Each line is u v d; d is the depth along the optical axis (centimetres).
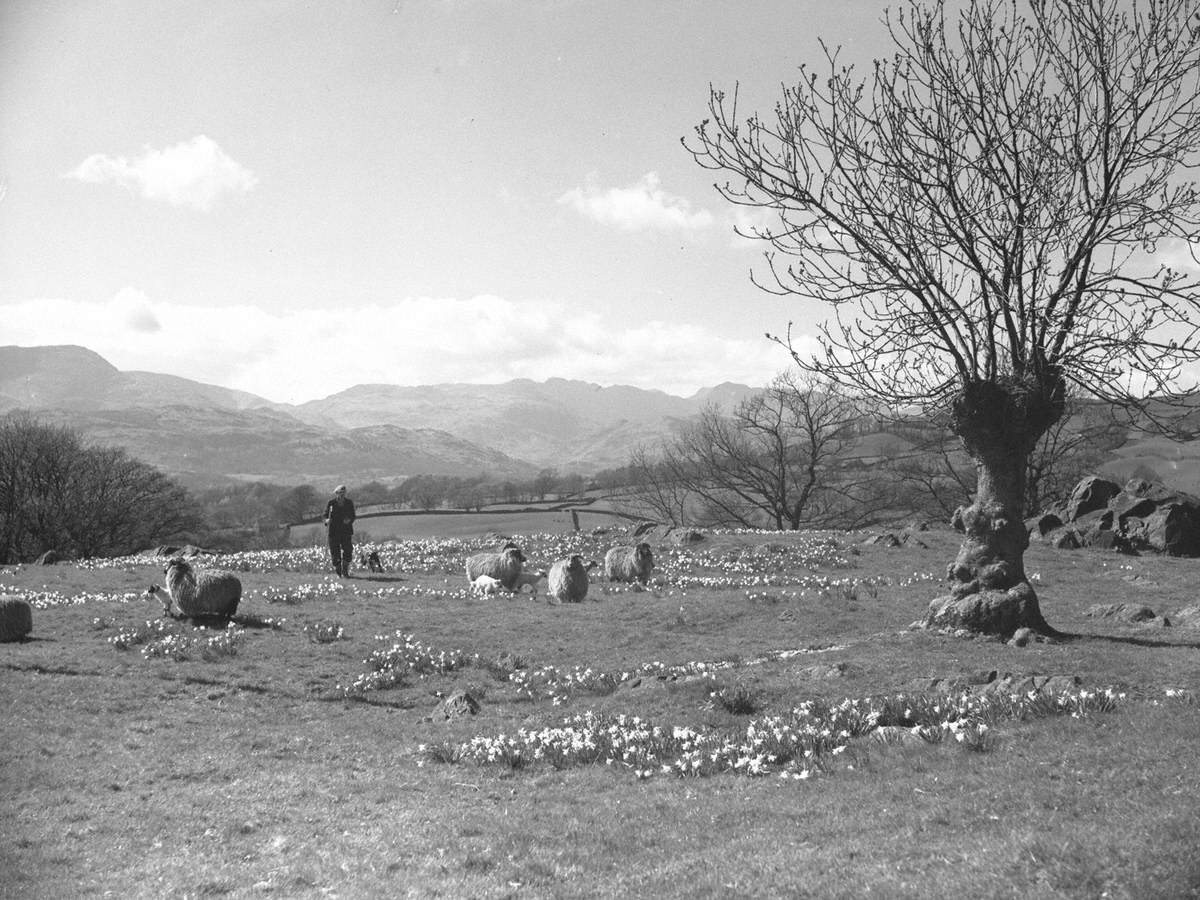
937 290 1845
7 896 794
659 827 948
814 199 1825
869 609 2433
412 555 4234
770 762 1138
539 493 12406
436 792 1151
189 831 1002
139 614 2433
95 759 1271
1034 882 671
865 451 6944
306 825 1027
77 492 7912
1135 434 10162
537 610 2606
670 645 2136
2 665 1800
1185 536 3694
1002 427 1866
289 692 1748
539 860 877
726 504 7606
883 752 1091
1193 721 1011
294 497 12031
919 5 1800
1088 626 2077
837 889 707
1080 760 937
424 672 1914
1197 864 648
